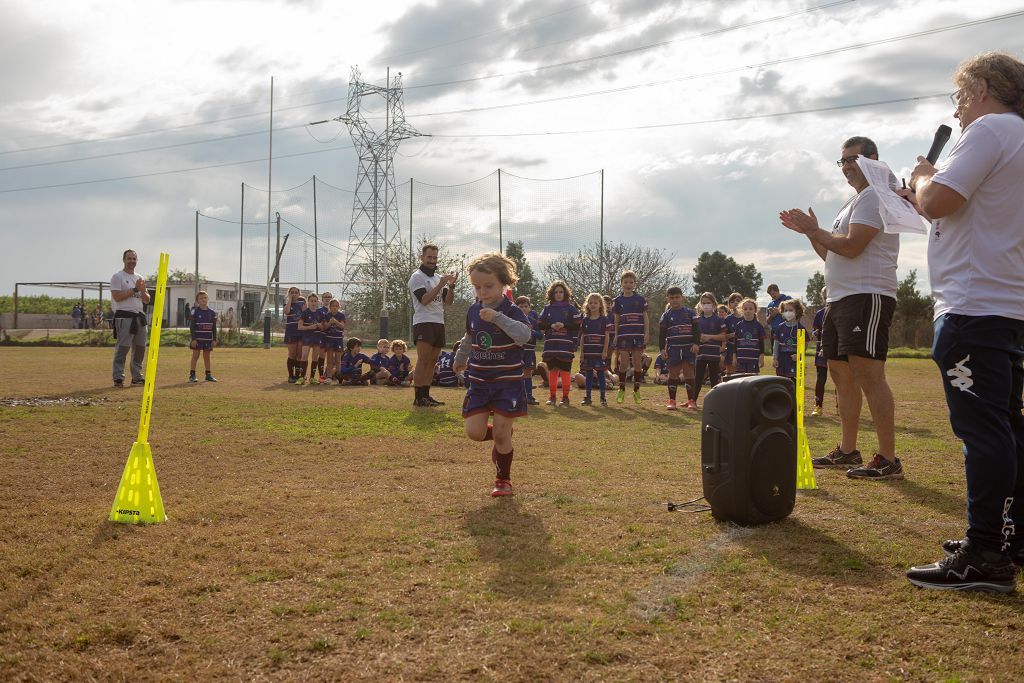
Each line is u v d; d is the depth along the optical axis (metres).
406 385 13.34
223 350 28.55
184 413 8.51
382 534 3.64
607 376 13.62
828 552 3.37
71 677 2.20
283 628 2.52
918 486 4.87
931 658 2.31
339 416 8.43
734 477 3.80
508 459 4.61
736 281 58.31
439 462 5.70
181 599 2.78
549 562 3.22
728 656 2.32
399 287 34.72
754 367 11.52
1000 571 2.87
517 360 4.62
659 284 36.19
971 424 2.99
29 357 21.17
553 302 10.91
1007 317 2.97
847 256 4.93
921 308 38.56
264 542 3.50
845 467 5.53
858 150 4.96
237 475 5.16
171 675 2.20
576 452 6.22
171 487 4.75
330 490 4.68
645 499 4.45
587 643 2.39
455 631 2.49
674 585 2.93
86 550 3.37
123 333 11.93
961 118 3.22
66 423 7.53
